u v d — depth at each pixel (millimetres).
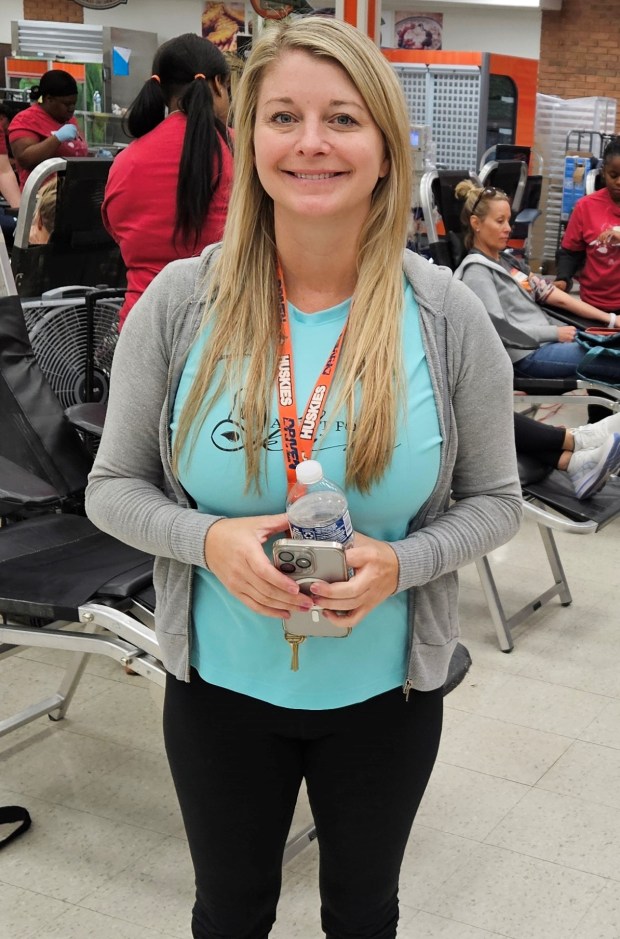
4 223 5430
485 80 8484
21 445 2742
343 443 1240
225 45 14383
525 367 4621
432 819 2402
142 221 2932
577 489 3191
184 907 2105
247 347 1266
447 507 1387
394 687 1343
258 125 1224
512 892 2160
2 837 2311
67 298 3330
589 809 2453
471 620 3467
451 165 8656
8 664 3100
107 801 2453
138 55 12820
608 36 13500
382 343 1226
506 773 2592
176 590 1349
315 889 2158
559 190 10891
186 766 1393
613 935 2043
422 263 1312
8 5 15234
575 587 3748
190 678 1371
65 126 6074
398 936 2025
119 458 1362
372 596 1197
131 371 1328
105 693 2945
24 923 2047
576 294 9461
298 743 1397
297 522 1160
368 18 4066
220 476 1274
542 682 3059
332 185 1204
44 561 2246
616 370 4359
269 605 1196
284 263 1292
